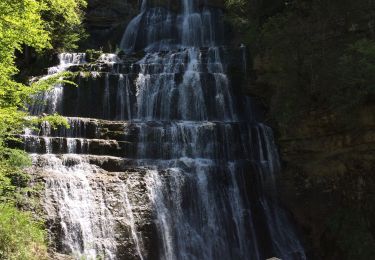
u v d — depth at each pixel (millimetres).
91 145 17844
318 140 17406
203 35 31422
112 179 16078
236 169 17766
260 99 22328
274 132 19781
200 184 16906
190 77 22516
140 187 16000
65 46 29172
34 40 13000
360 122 15930
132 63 24969
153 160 18094
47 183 15031
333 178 16984
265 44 20156
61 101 21938
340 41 17578
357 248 15266
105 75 22453
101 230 14641
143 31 32375
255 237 16719
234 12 27375
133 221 15055
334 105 16312
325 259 16328
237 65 23875
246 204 17312
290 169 18328
